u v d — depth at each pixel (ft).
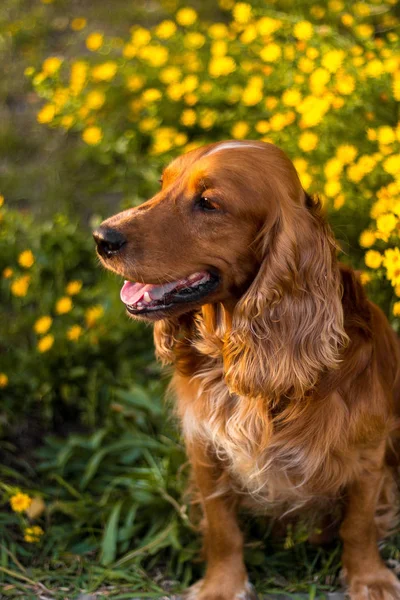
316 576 10.36
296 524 10.80
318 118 12.10
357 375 9.24
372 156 11.95
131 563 10.75
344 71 13.12
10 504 11.75
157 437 12.49
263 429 9.28
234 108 15.49
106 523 11.41
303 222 8.69
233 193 8.45
